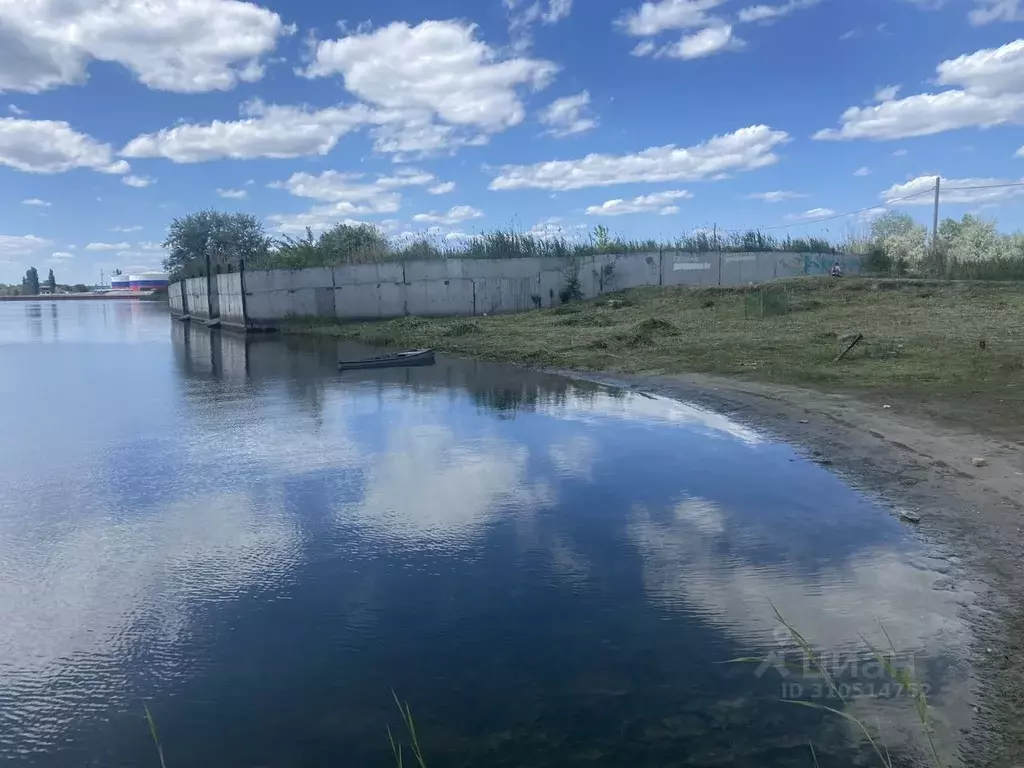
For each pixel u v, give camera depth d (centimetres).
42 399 1027
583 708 288
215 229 5088
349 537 470
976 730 266
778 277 2709
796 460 615
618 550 439
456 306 2481
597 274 2584
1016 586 374
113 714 294
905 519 472
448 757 262
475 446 693
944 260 2667
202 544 462
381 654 331
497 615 364
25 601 390
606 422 785
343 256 2712
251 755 266
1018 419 679
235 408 930
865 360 1088
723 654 325
